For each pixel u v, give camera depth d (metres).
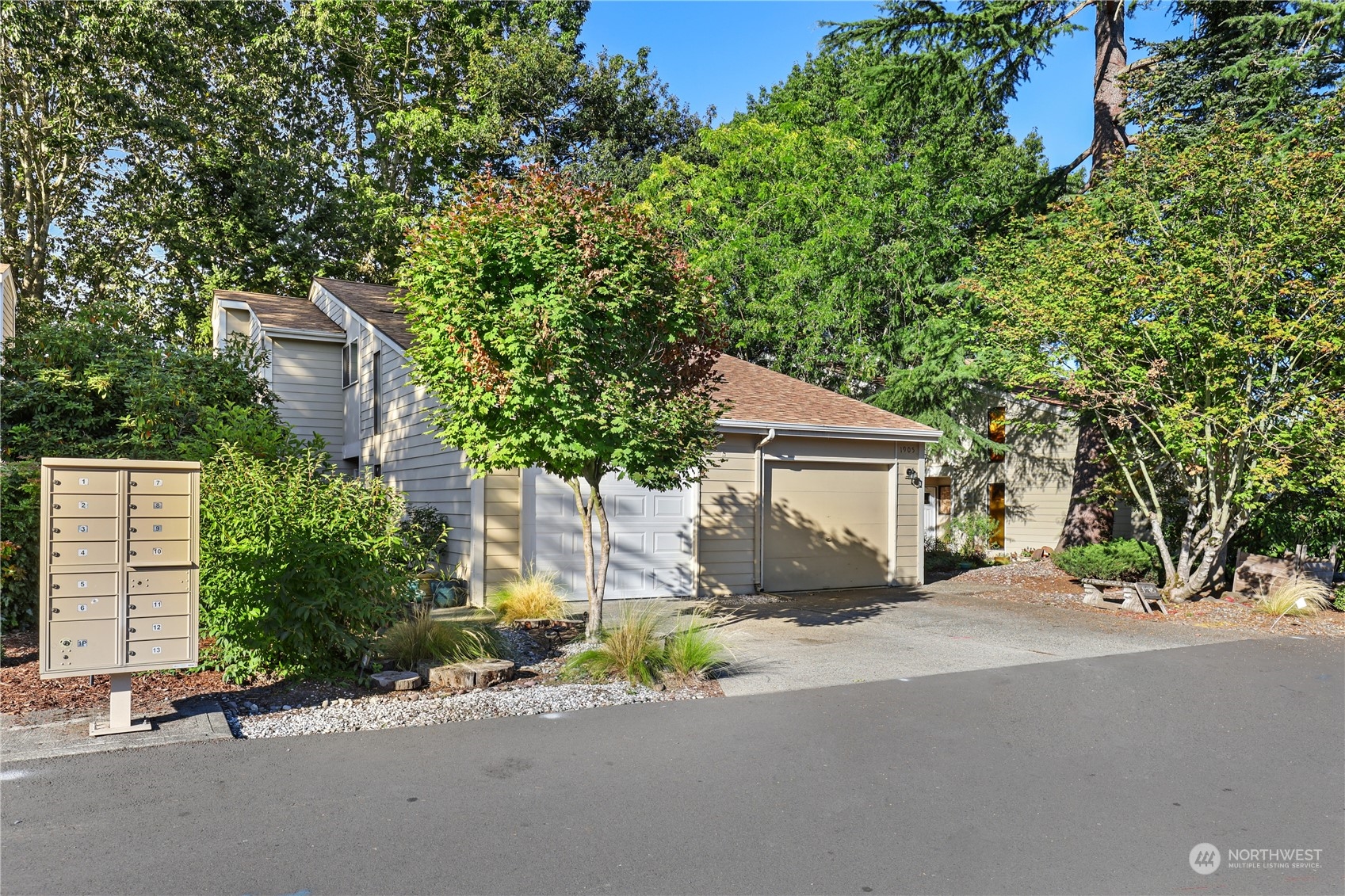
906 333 20.08
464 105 30.20
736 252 22.47
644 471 8.06
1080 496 16.70
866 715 6.23
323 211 25.25
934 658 8.49
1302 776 4.97
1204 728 6.00
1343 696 7.09
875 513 15.00
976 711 6.39
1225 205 11.55
